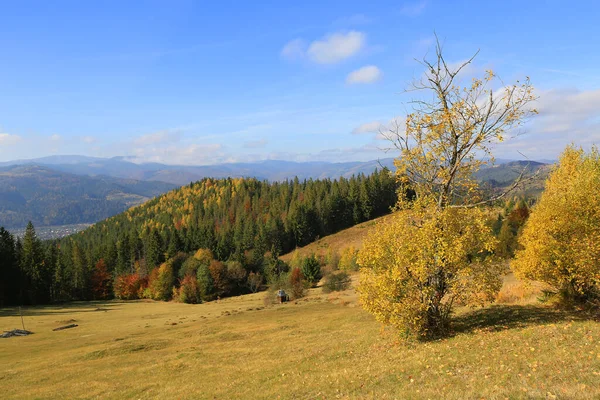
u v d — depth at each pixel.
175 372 25.33
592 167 24.84
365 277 20.86
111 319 68.12
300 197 182.88
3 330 57.66
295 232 150.75
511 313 21.98
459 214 18.98
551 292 24.41
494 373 12.59
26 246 104.25
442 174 19.25
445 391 11.72
